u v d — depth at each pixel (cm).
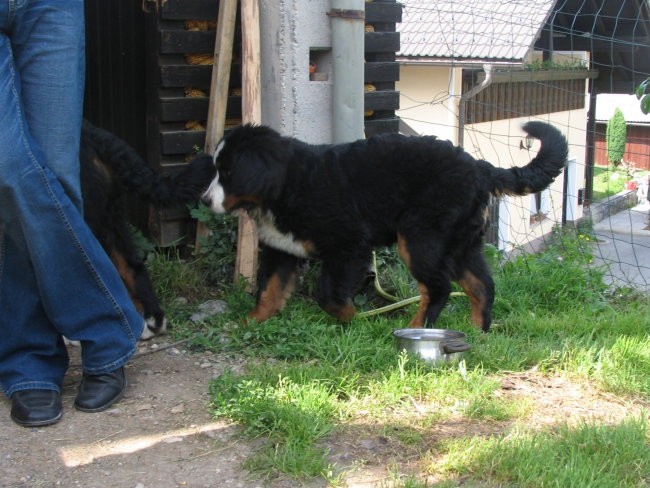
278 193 381
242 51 408
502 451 314
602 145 1945
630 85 1054
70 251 327
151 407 338
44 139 323
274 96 422
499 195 400
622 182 1597
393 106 460
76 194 330
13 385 331
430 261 389
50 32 319
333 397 340
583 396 352
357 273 390
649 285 480
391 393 342
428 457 316
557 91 970
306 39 418
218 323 392
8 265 331
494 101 832
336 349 368
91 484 305
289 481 307
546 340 388
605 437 320
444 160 386
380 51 454
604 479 304
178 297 414
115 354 338
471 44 714
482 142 817
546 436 323
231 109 431
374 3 450
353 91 424
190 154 429
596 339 391
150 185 374
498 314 424
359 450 319
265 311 393
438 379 350
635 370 366
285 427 323
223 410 332
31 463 313
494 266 462
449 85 750
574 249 487
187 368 362
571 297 444
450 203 385
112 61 439
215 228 423
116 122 444
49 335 338
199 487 305
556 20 974
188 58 424
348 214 385
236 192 380
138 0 438
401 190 388
